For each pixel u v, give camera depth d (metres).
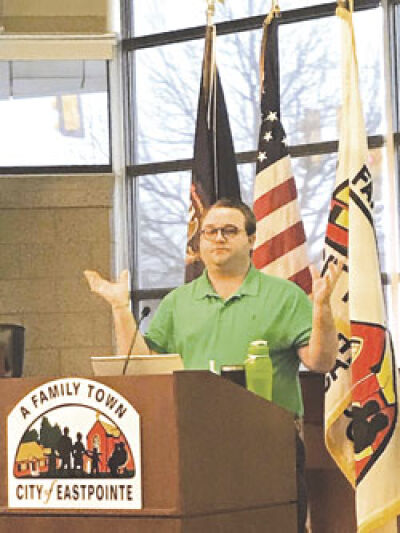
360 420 5.25
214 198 7.89
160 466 3.40
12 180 11.85
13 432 3.53
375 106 10.66
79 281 11.74
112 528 3.41
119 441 3.42
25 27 11.82
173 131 11.85
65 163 11.96
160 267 11.79
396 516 5.32
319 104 11.02
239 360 4.95
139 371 3.84
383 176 10.56
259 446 3.77
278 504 3.86
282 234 7.74
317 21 11.10
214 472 3.53
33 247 11.79
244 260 5.04
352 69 5.74
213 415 3.55
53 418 3.49
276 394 4.89
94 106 12.02
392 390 5.27
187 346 5.07
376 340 5.30
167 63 11.94
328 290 4.61
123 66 12.10
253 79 11.39
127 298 4.64
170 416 3.39
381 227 10.48
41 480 3.49
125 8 12.12
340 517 6.07
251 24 11.42
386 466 5.18
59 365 11.66
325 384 5.81
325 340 4.65
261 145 7.86
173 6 11.95
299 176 11.04
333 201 6.11
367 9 10.77
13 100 11.98
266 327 4.93
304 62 11.13
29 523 3.49
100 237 11.79
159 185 11.88
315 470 6.15
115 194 11.88
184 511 3.38
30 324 11.71
